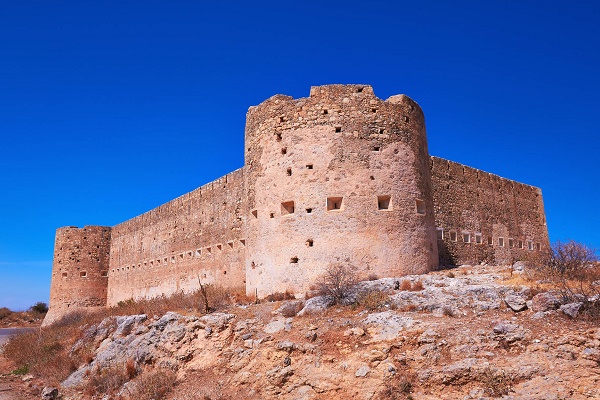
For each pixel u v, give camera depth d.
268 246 19.56
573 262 16.48
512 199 35.22
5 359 24.66
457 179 30.52
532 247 36.09
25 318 58.41
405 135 20.48
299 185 19.31
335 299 16.02
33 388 18.53
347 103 19.98
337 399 11.86
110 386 16.36
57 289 45.22
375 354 12.31
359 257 18.25
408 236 19.14
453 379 11.05
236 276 27.75
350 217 18.59
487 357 11.30
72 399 16.45
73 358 20.16
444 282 16.39
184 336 16.61
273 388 12.95
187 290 32.47
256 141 21.31
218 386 13.85
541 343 11.20
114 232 46.69
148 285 38.22
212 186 31.28
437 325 12.75
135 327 19.50
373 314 14.23
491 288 14.59
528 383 10.42
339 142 19.45
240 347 14.91
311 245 18.64
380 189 19.14
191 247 32.72
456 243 28.91
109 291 45.81
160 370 15.96
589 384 10.03
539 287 14.35
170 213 36.19
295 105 20.39
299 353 13.52
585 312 11.88
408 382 11.37
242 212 27.81
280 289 18.80
